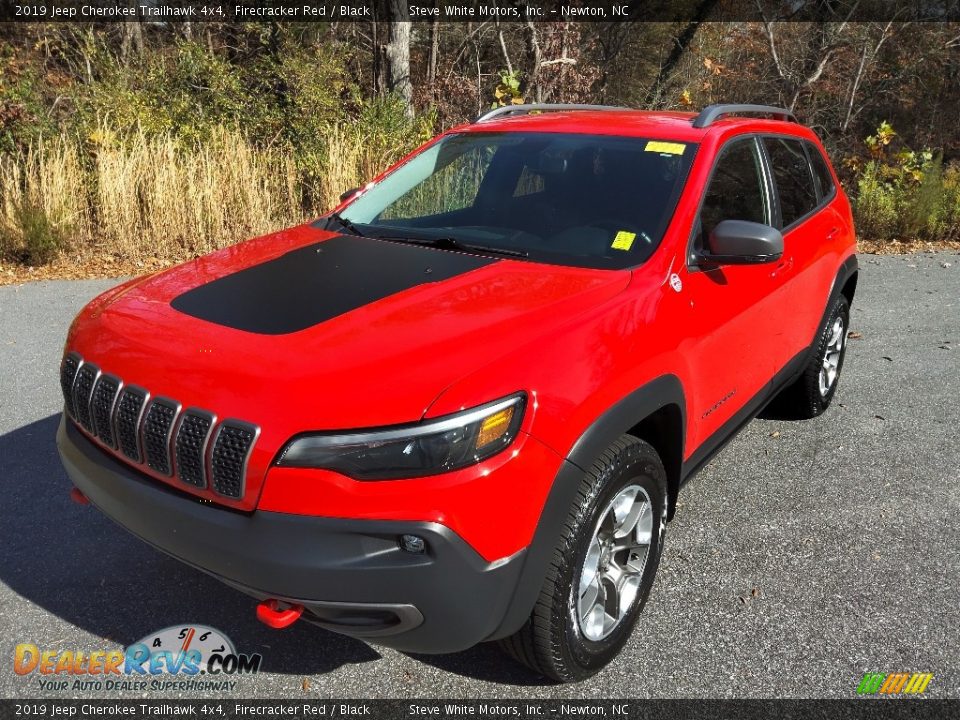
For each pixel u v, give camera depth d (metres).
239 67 11.34
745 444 4.43
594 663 2.62
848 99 19.53
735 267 3.26
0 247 7.86
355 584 2.07
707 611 3.01
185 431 2.21
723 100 20.45
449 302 2.58
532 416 2.20
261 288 2.75
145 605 2.96
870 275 8.46
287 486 2.09
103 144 8.67
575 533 2.33
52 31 14.10
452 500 2.07
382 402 2.10
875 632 2.91
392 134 10.30
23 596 2.97
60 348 5.55
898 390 5.25
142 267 7.89
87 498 2.58
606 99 20.16
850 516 3.69
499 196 3.41
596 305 2.59
